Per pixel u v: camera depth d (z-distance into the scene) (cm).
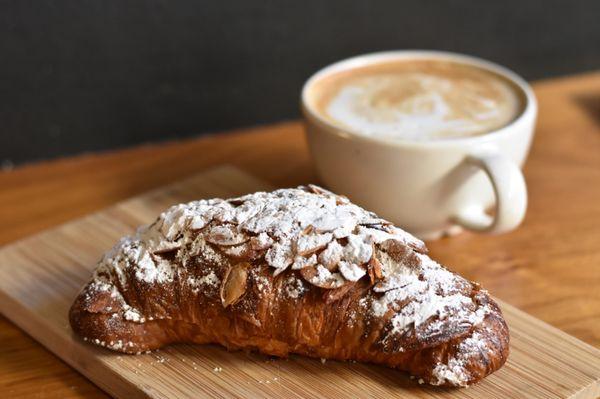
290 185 63
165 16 69
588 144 67
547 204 60
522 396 45
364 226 47
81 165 67
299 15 72
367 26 74
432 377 45
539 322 50
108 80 69
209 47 71
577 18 79
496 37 78
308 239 46
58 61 68
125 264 48
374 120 56
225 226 47
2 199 63
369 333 45
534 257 56
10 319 52
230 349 48
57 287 52
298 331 46
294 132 70
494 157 53
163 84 71
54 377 49
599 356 48
